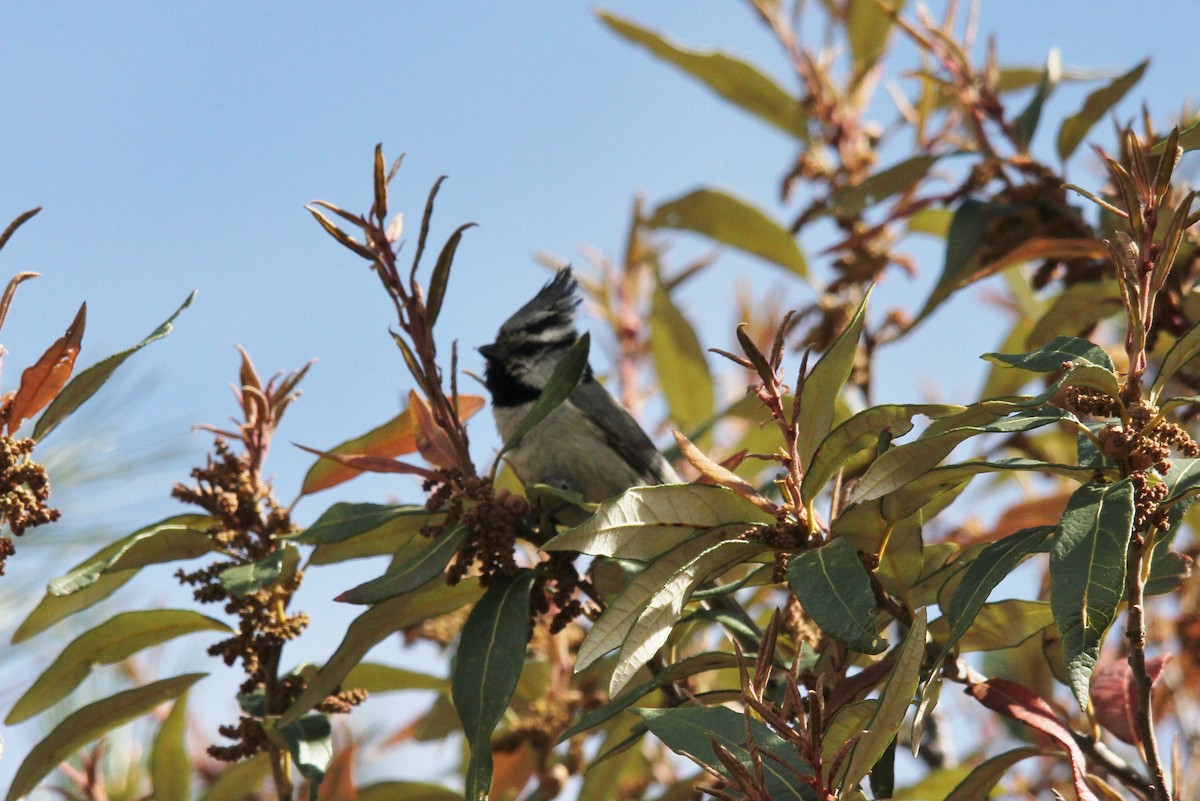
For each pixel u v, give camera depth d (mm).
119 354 6754
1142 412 5672
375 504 7645
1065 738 6203
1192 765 9391
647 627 5727
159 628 8312
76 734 8062
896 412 5980
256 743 8008
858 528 6301
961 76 10250
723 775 5539
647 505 6293
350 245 7547
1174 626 9812
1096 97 9367
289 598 8227
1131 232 6137
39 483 6605
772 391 6066
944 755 10148
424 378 7707
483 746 6488
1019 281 11727
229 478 8148
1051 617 6738
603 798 8859
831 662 6902
